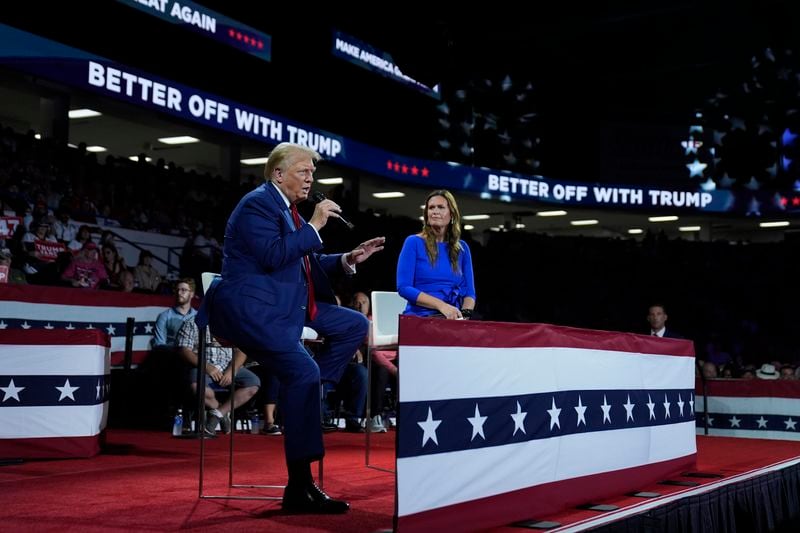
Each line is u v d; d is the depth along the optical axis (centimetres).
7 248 904
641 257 2030
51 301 688
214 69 1591
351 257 322
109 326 729
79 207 1079
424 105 1994
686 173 2095
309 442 283
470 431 248
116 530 241
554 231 2512
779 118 2072
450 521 236
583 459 311
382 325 468
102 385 479
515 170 2081
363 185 1908
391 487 347
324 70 1809
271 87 1706
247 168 1841
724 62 1900
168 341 689
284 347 288
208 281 411
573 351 313
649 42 1852
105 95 1130
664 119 2164
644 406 373
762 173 2080
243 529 245
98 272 965
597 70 2012
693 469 430
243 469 405
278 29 1703
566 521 270
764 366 1305
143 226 1154
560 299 1919
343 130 1862
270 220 292
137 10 1284
